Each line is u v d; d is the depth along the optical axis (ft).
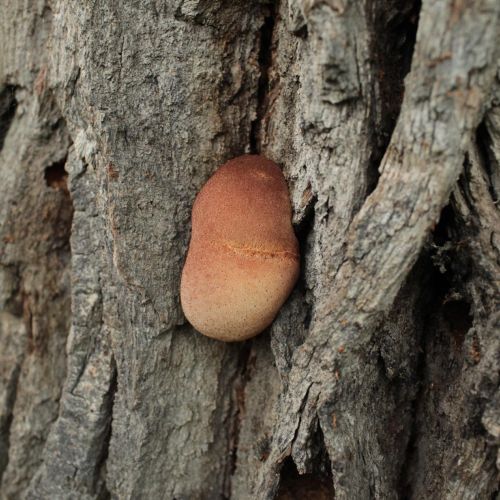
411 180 0.95
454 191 1.01
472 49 0.90
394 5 0.98
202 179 1.18
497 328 1.02
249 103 1.17
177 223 1.17
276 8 1.13
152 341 1.19
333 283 1.05
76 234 1.25
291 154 1.14
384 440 1.14
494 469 1.05
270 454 1.14
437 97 0.92
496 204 1.02
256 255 1.08
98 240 1.22
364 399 1.11
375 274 0.99
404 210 0.96
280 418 1.12
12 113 1.38
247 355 1.27
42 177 1.32
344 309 1.02
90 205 1.22
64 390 1.29
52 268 1.36
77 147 1.20
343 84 0.98
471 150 0.99
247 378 1.27
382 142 1.01
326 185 1.06
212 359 1.24
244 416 1.28
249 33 1.14
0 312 1.38
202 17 1.11
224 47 1.14
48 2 1.25
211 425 1.27
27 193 1.32
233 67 1.15
